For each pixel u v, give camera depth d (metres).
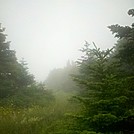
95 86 8.72
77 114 8.96
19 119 13.54
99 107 8.33
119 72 10.02
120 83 8.63
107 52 9.38
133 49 11.74
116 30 12.92
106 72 9.30
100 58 9.37
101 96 8.49
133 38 12.39
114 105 8.16
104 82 8.59
